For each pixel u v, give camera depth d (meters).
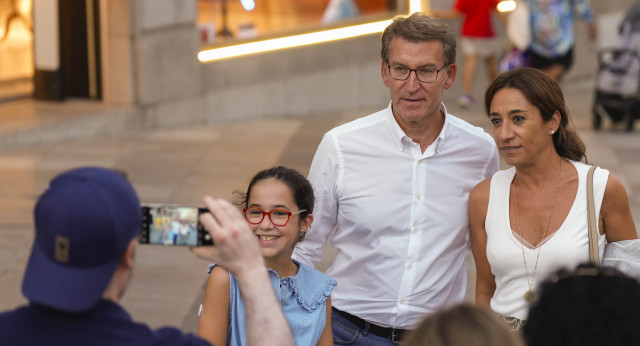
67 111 10.85
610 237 3.39
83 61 11.30
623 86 11.07
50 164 9.31
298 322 3.02
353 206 3.54
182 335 2.10
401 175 3.51
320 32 12.77
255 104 12.22
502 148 3.35
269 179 3.01
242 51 11.98
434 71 3.38
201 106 11.69
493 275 3.53
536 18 11.88
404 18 3.43
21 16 11.31
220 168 9.35
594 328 1.92
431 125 3.51
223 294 2.93
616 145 10.58
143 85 11.09
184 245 2.38
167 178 8.89
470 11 12.62
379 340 3.57
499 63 13.68
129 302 5.91
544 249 3.29
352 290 3.60
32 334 1.98
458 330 1.83
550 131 3.34
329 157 3.55
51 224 1.95
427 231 3.53
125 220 1.99
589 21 12.34
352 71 13.22
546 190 3.36
